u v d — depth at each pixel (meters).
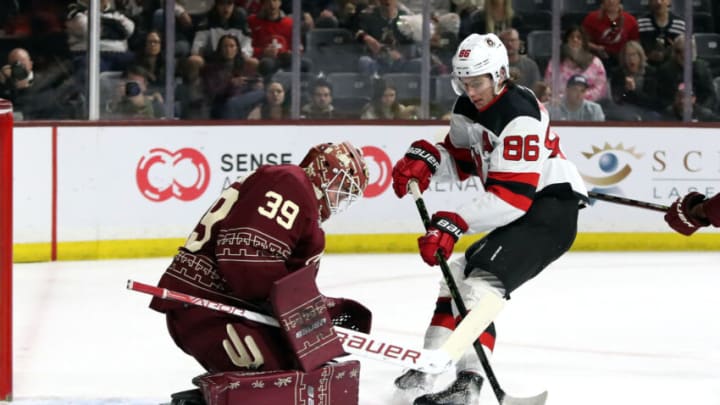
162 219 13.04
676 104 15.17
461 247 13.95
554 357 8.68
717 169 14.12
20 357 8.52
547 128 6.85
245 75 14.52
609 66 15.01
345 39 14.73
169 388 7.59
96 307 10.43
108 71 14.14
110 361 8.42
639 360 8.62
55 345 8.95
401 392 7.25
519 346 9.05
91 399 7.05
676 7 14.99
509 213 6.65
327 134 13.43
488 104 6.71
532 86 14.93
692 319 10.20
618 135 13.91
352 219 13.51
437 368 6.12
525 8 14.89
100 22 13.91
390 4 14.71
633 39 14.97
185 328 6.00
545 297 11.14
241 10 14.41
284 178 5.76
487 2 14.84
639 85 15.08
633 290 11.55
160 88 14.31
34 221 12.59
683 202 6.96
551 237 6.82
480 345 6.48
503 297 6.75
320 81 14.79
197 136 13.07
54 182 12.63
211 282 5.95
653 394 7.62
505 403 6.46
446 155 7.38
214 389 5.64
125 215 12.93
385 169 13.54
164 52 14.25
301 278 5.75
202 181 13.12
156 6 14.12
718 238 14.09
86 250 12.83
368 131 13.48
